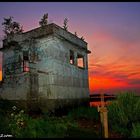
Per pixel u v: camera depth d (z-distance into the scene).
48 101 14.67
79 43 19.83
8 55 18.30
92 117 11.98
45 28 15.84
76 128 9.30
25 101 14.61
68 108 16.08
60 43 16.31
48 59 15.34
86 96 19.64
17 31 19.75
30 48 16.38
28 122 8.66
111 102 10.99
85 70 20.30
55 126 8.66
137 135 7.21
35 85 15.17
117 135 8.41
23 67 15.38
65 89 16.14
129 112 9.68
